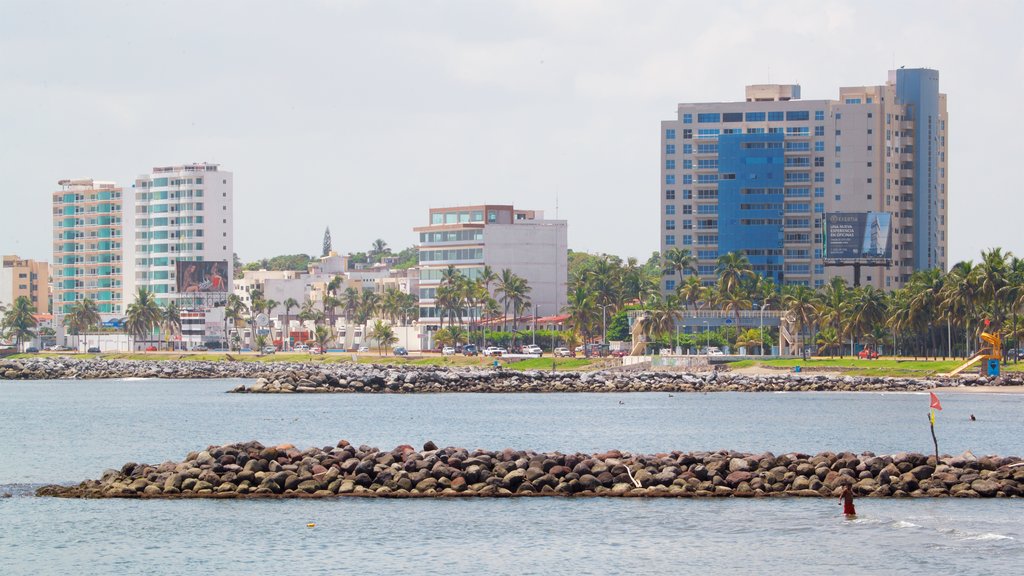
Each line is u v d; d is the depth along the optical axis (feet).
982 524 263.08
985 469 306.96
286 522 268.41
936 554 240.12
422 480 299.58
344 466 307.37
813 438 467.11
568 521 269.03
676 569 231.50
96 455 416.26
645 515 274.98
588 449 427.33
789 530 259.60
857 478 302.45
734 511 278.46
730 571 230.07
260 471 304.50
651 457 320.29
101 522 269.23
